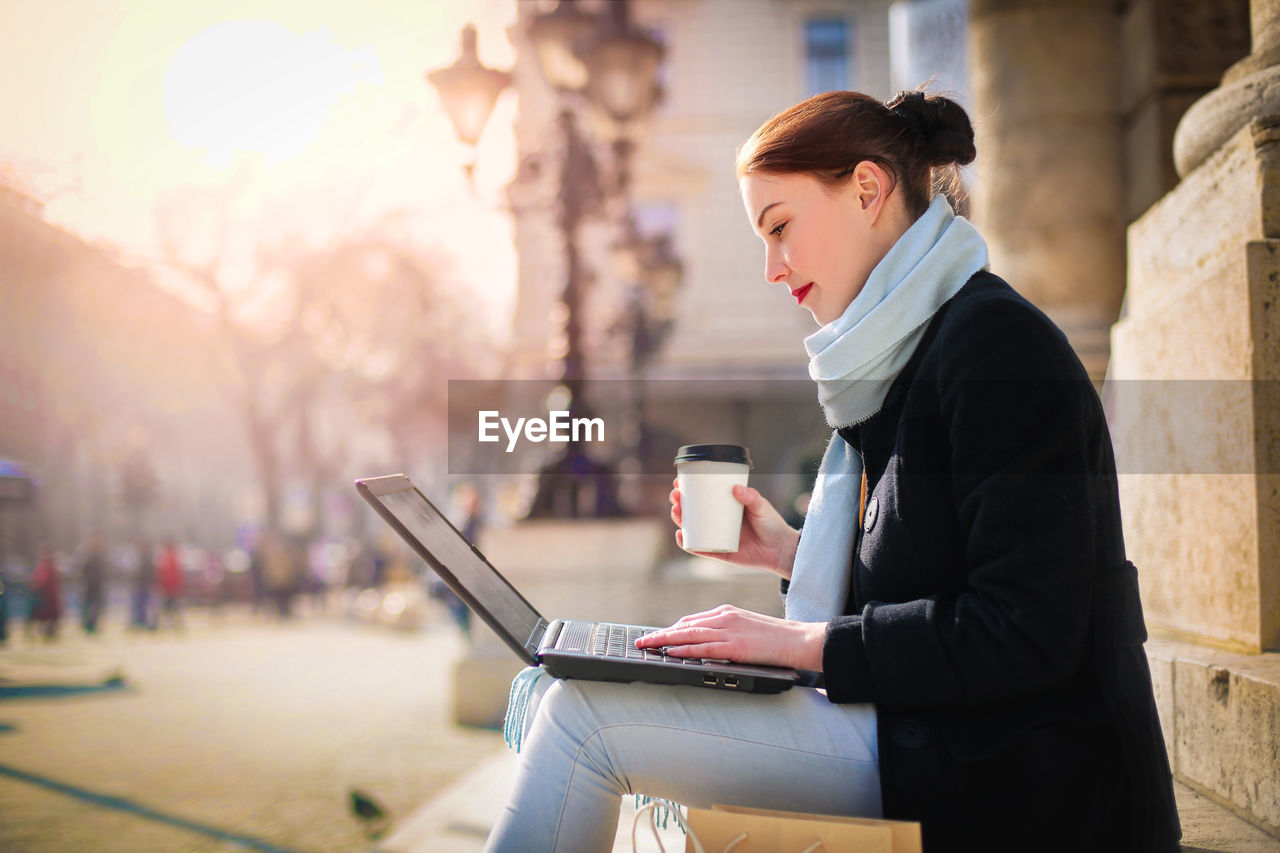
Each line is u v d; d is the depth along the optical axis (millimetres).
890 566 1303
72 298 25047
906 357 1362
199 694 7898
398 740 5746
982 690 1168
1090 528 1169
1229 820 1696
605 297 16156
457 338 24031
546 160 7578
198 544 39594
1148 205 4324
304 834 3732
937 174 1613
